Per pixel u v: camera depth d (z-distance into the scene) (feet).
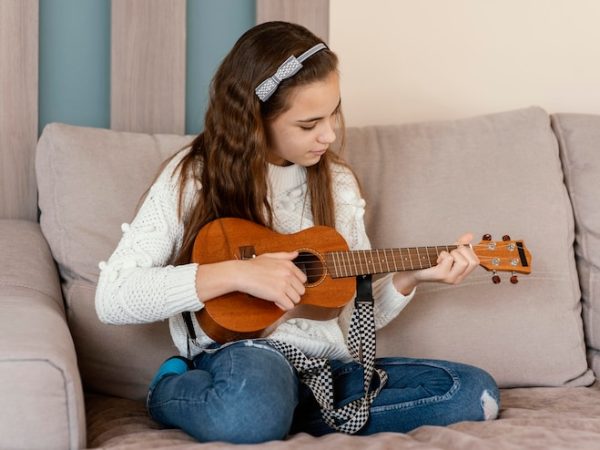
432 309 5.66
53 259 5.74
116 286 4.51
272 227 5.05
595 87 7.47
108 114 6.67
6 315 4.35
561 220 5.90
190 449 3.84
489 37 7.43
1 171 6.24
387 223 5.83
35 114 6.28
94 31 6.60
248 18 6.92
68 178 5.68
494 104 7.46
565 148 6.30
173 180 4.93
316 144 4.86
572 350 5.70
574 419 4.59
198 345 4.83
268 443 3.90
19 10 6.21
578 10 7.47
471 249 4.93
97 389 5.41
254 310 4.59
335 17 7.26
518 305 5.68
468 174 5.95
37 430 3.87
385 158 6.04
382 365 5.04
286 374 4.39
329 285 4.77
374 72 7.35
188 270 4.50
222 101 4.95
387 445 3.94
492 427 4.37
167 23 6.50
